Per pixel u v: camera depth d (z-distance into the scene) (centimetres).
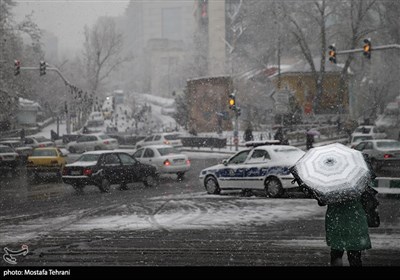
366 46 4019
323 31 6931
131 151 5309
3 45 5856
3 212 1958
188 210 1883
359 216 870
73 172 2625
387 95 7806
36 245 1298
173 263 1090
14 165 4106
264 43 7331
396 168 3475
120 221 1670
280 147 2236
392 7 6650
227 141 6462
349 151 877
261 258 1121
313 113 7212
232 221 1611
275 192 2134
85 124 9262
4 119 6906
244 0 7631
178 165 3209
